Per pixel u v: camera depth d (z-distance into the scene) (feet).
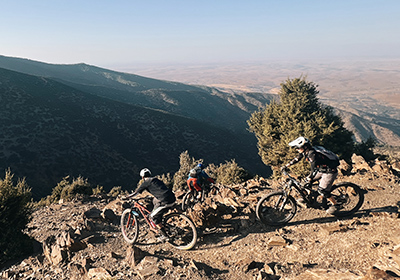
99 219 23.93
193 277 14.16
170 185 69.36
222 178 60.49
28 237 22.93
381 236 14.79
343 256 13.93
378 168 27.04
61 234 20.48
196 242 17.97
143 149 289.74
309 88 99.81
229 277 14.25
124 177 237.86
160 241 18.88
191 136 342.85
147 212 18.57
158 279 14.32
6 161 206.80
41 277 17.43
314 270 12.67
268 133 91.61
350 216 18.49
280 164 87.35
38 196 173.17
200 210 19.77
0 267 20.31
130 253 16.89
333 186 18.22
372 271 11.06
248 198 23.25
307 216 19.47
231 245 17.31
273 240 16.51
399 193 21.26
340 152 84.23
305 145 17.26
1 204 21.94
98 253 18.24
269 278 13.14
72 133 270.46
